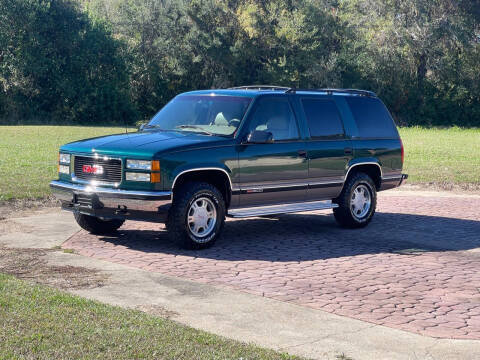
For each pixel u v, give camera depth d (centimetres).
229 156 893
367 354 515
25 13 5400
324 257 861
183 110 984
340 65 6031
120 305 623
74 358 463
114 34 6303
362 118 1088
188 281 719
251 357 482
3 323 530
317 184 1004
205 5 5866
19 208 1181
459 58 6050
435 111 6159
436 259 864
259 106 941
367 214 1085
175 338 515
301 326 579
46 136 3369
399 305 652
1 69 5400
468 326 592
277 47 5947
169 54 6050
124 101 5872
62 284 691
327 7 6138
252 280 732
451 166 2102
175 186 864
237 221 1141
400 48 5922
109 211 863
